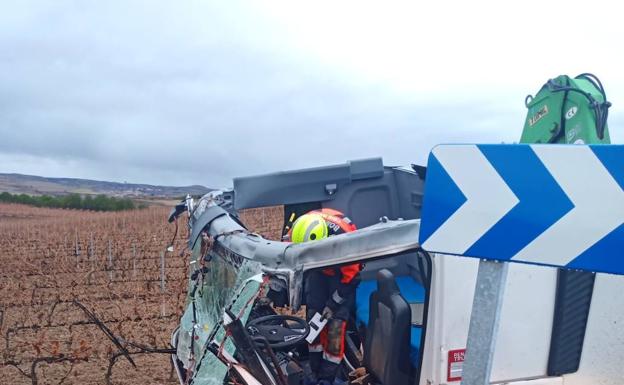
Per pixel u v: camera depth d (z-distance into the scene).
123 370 8.41
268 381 3.42
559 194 1.83
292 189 5.79
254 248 3.80
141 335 10.21
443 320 3.13
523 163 1.87
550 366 3.40
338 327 4.27
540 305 3.33
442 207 2.01
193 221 5.41
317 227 4.22
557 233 1.85
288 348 4.06
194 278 4.88
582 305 3.41
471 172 1.95
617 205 1.76
